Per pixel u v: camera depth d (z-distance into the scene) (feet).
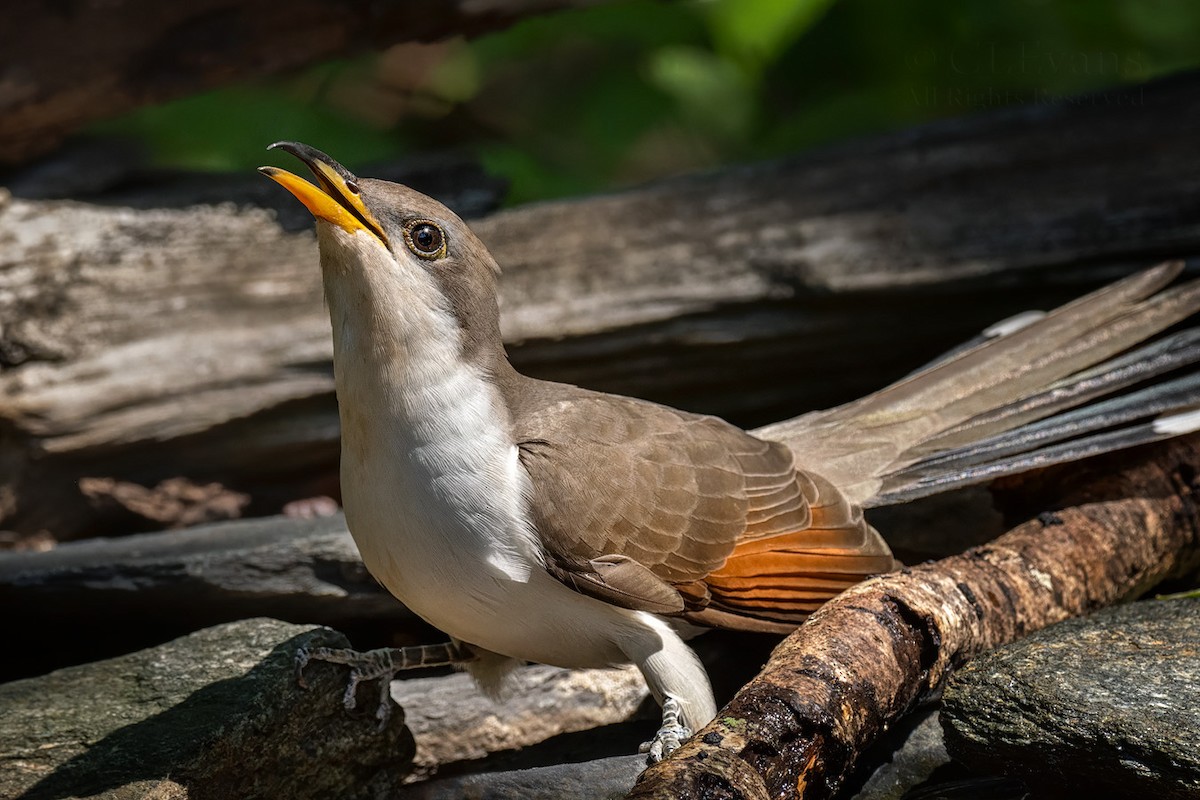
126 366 36.86
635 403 26.66
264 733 23.67
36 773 22.11
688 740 22.07
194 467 37.63
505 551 23.65
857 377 38.55
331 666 25.00
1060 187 38.01
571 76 55.57
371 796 25.67
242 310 37.65
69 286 37.24
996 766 22.49
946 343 37.91
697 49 52.31
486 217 39.17
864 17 50.72
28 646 31.76
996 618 26.13
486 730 27.86
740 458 26.58
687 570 25.34
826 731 22.12
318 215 23.47
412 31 39.42
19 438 36.29
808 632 24.23
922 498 31.45
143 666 25.61
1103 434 29.94
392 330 23.54
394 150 50.19
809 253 37.65
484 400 24.12
